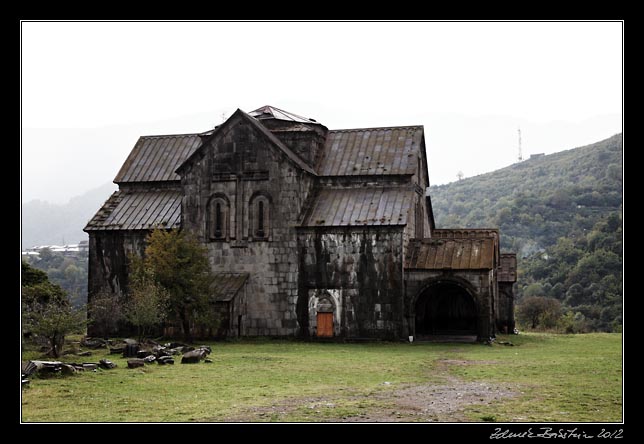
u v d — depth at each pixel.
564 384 25.28
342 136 53.06
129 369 28.86
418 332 48.97
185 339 44.25
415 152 50.41
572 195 161.62
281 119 52.47
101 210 52.56
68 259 153.38
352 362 32.78
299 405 21.30
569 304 102.06
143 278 41.34
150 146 57.31
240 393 23.45
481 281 44.50
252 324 47.31
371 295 45.56
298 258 46.97
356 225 45.88
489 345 42.88
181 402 21.80
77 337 47.28
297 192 47.41
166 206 52.31
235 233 48.09
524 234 153.50
